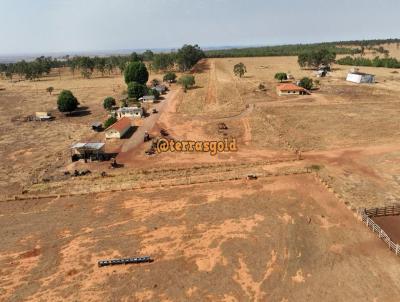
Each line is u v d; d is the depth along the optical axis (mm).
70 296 26453
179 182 45531
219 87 119938
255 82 129250
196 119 78188
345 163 51094
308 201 39906
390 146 57469
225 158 54094
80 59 183625
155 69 176625
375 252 30656
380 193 41594
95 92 117812
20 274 29047
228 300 25703
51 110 92062
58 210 39469
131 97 100500
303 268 28828
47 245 32938
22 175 49500
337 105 88625
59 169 51438
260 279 27703
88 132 70500
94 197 42281
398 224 34875
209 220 36312
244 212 37688
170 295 26344
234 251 31156
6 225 36656
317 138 62688
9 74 176500
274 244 32031
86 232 34875
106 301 25891
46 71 182000
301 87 107250
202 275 28328
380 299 25359
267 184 44406
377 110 82062
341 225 34938
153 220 36625
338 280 27375
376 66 173375
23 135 69562
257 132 67000
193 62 178625
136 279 28094
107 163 53156
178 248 31844
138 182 45906
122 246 32375
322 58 166625
